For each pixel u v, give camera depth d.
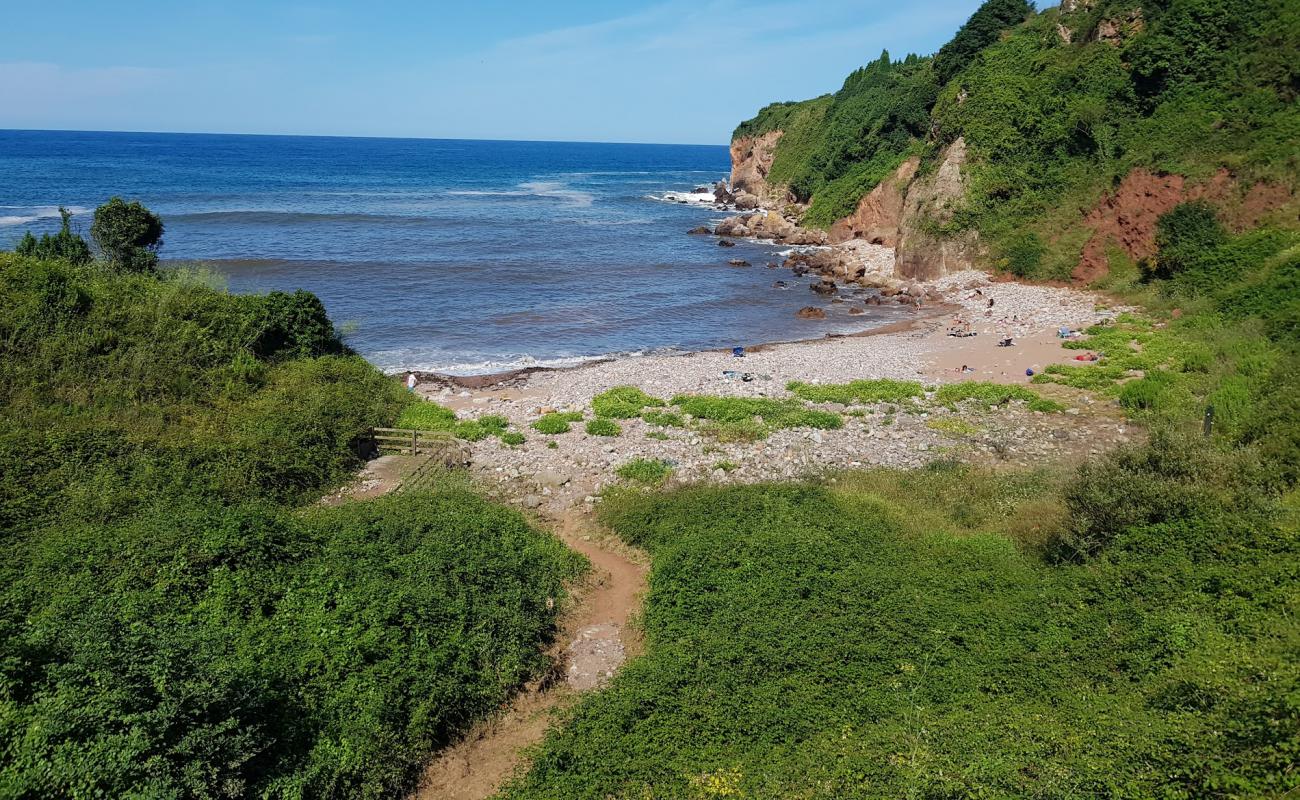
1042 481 20.73
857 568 15.71
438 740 12.17
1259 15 41.72
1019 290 46.12
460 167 190.12
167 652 10.73
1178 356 30.12
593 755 11.32
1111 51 47.78
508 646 13.75
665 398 30.12
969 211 50.81
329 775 10.50
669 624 14.66
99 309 25.53
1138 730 9.95
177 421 22.30
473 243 67.94
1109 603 13.62
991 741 10.33
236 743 9.80
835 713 11.76
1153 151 42.69
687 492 21.14
